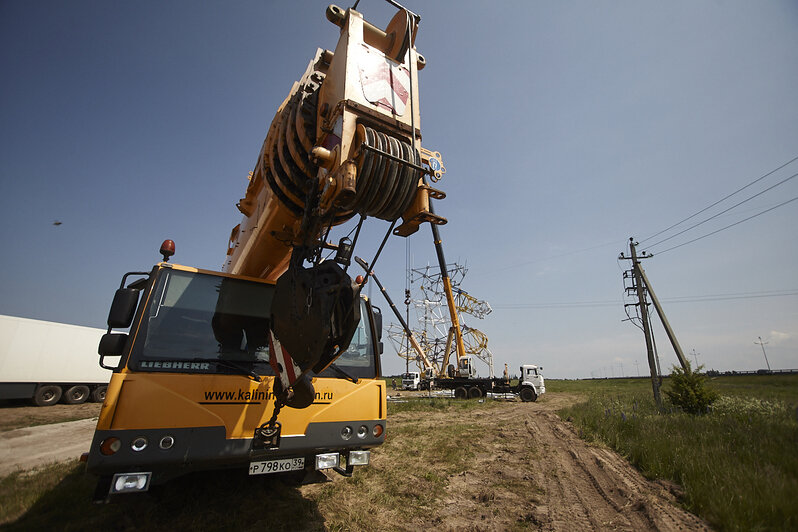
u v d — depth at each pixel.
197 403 3.14
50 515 3.77
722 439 6.58
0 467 5.84
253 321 3.94
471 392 27.25
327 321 2.66
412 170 3.10
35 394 15.91
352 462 3.81
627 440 7.86
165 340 3.32
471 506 4.61
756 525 3.53
